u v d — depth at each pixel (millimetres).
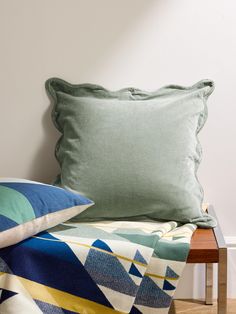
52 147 2000
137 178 1696
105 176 1708
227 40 1888
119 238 1528
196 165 1830
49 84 1934
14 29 1905
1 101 1967
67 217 1581
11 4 1886
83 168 1733
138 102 1825
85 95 1918
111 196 1709
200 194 1770
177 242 1520
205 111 1885
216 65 1907
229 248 2012
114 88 1946
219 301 1550
